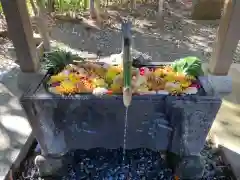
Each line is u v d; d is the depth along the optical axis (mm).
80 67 1599
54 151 1519
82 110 1356
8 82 2615
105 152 1769
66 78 1479
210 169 1649
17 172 1648
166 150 1597
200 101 1309
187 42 3736
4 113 2166
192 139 1450
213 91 1406
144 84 1430
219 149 1785
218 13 4566
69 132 1449
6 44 3510
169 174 1626
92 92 1372
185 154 1518
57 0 4477
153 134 1464
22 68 2500
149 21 4492
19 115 2143
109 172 1645
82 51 3389
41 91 1382
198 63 1586
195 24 4406
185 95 1354
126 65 1176
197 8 4523
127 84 1198
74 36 3855
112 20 4465
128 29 1173
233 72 2822
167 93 1366
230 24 2240
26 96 1330
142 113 1374
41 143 1487
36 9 3299
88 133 1456
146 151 1773
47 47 3189
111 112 1367
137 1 5344
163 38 3852
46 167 1554
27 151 1806
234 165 1642
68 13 4434
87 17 4543
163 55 3318
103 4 5000
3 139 1886
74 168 1667
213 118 1371
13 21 2268
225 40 2320
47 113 1360
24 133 1944
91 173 1638
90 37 3828
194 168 1511
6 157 1732
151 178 1608
